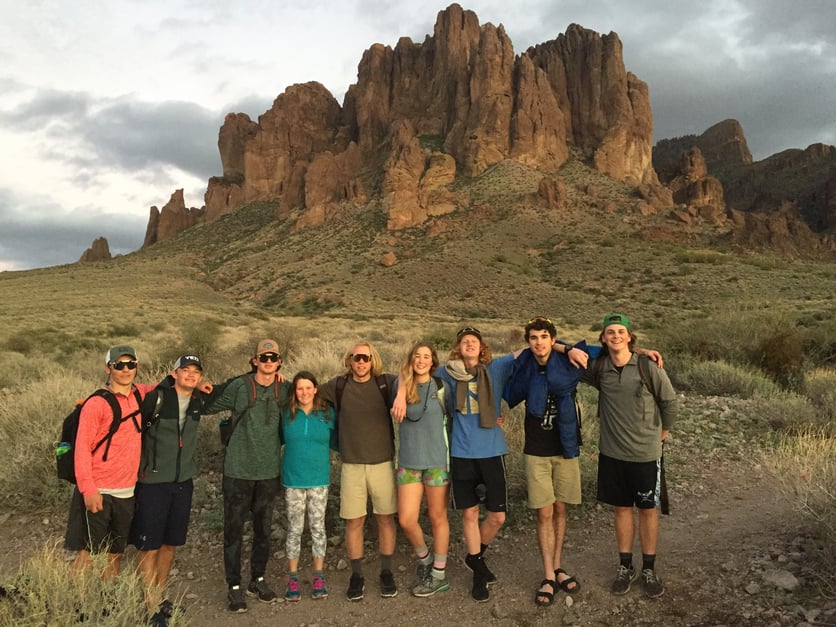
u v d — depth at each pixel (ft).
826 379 36.81
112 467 12.00
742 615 11.64
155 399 12.62
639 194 485.15
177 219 615.57
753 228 460.96
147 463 12.56
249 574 14.62
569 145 556.92
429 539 16.37
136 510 12.64
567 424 13.28
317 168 520.83
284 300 305.32
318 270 358.84
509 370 13.84
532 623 12.17
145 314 169.48
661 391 12.86
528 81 533.96
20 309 193.57
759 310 50.52
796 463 15.79
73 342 78.84
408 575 14.55
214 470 21.44
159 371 35.47
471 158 510.17
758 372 41.60
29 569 10.16
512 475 19.26
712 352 47.83
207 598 13.53
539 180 477.36
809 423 26.99
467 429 13.53
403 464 13.43
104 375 44.65
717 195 529.86
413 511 13.53
